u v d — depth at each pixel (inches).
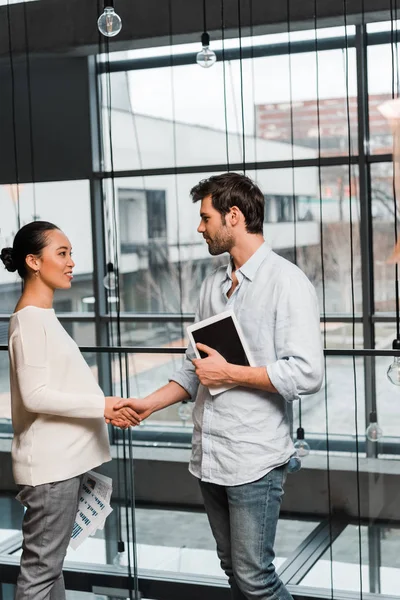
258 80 335.0
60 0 335.6
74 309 366.9
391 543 108.7
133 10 327.6
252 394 82.4
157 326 361.1
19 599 87.9
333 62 322.3
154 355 357.4
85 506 93.7
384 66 314.3
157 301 367.9
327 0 305.0
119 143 356.5
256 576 83.3
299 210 337.1
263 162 340.2
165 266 364.5
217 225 83.0
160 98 350.3
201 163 351.9
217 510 88.4
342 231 331.9
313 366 79.4
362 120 321.1
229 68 337.7
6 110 355.6
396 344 117.2
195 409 87.7
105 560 110.5
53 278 86.5
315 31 296.7
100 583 110.7
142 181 359.6
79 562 111.4
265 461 82.4
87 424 88.9
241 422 82.4
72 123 351.6
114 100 352.5
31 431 87.1
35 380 84.2
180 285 365.1
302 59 326.6
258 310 82.4
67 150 354.3
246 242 83.7
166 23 324.5
